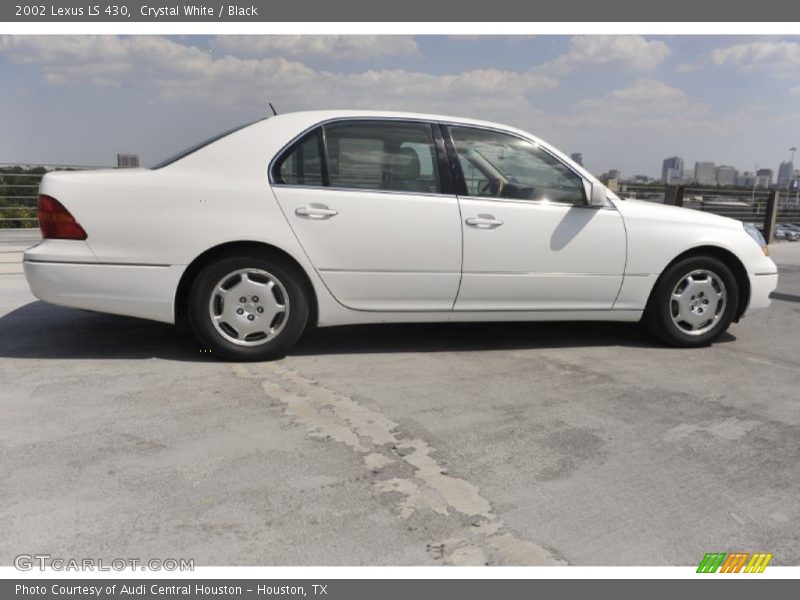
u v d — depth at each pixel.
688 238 4.62
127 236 3.77
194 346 4.41
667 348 4.81
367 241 4.04
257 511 2.41
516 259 4.29
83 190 3.74
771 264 4.93
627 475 2.79
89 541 2.20
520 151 4.38
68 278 3.75
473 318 4.37
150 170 3.92
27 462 2.71
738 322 5.34
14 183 11.57
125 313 3.86
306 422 3.22
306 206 3.94
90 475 2.62
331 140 4.05
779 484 2.76
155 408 3.32
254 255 3.95
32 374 3.78
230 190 3.86
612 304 4.60
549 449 3.02
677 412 3.54
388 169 4.12
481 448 3.00
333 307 4.12
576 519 2.44
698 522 2.45
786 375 4.26
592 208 4.44
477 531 2.33
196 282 3.92
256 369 3.99
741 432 3.29
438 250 4.15
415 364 4.23
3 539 2.19
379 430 3.16
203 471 2.69
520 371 4.15
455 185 4.22
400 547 2.23
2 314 5.17
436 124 4.25
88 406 3.32
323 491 2.56
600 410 3.52
